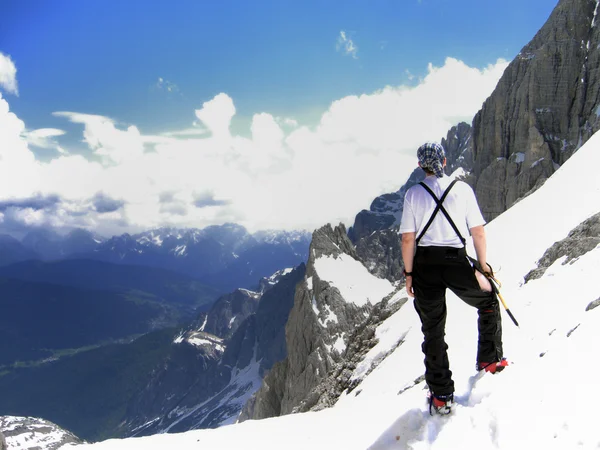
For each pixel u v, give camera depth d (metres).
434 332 6.58
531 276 20.28
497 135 98.81
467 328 18.86
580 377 5.45
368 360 39.97
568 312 11.90
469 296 6.72
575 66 90.81
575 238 19.53
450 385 6.39
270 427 11.87
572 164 33.88
